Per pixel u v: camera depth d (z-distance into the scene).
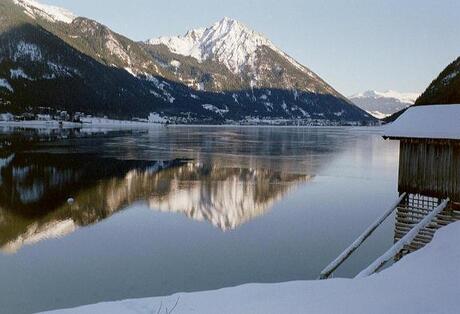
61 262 22.81
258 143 108.94
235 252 24.19
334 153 81.69
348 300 11.23
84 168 55.78
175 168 57.53
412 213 21.86
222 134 155.75
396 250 18.23
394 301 11.10
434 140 20.81
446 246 15.77
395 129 22.36
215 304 11.05
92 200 37.66
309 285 12.48
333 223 30.22
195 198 38.75
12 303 18.09
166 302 11.14
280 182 47.66
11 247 25.23
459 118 21.23
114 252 24.34
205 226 29.69
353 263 22.45
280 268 21.83
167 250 24.56
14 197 38.53
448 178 20.59
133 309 10.66
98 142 96.75
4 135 112.56
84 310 10.60
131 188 43.25
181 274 21.09
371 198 38.81
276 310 10.62
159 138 120.62
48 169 54.47
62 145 86.88
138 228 29.12
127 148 83.88
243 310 10.64
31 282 20.27
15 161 60.69
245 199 38.47
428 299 11.14
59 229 28.97
